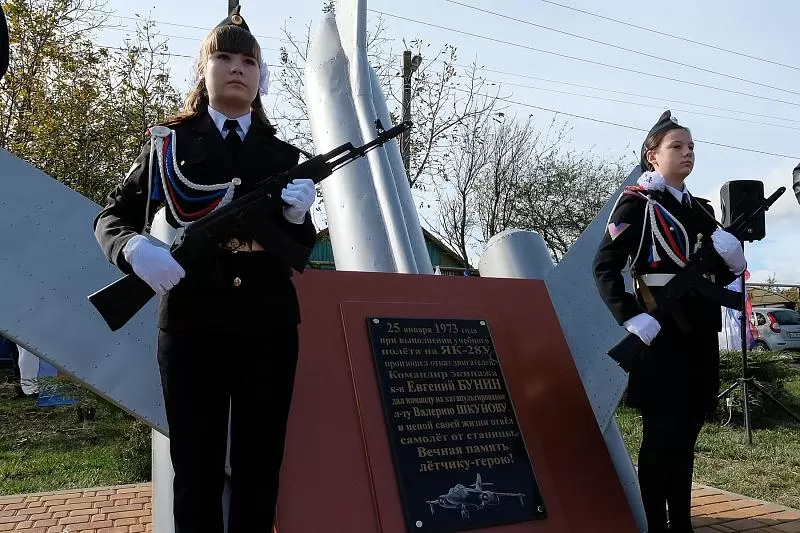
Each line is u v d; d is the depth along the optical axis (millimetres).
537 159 28844
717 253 3020
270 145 2367
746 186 4121
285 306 2230
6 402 9898
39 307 2758
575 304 3814
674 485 3094
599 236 4035
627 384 3598
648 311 2979
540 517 3010
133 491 5266
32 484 5883
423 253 5156
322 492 2703
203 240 2072
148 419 2809
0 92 15500
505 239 4309
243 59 2338
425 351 3240
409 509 2771
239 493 2191
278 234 2162
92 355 2795
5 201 2832
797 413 8844
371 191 4586
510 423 3215
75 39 16422
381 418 2969
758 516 4375
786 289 26266
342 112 4961
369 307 3287
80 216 2941
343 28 5434
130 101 17141
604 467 3312
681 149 3164
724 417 8242
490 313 3557
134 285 2027
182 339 2150
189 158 2209
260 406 2189
